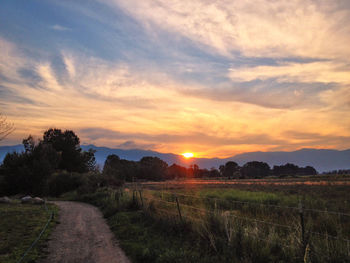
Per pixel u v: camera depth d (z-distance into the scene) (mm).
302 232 5801
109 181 36000
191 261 6406
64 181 37344
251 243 6809
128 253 7648
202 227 8336
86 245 8695
